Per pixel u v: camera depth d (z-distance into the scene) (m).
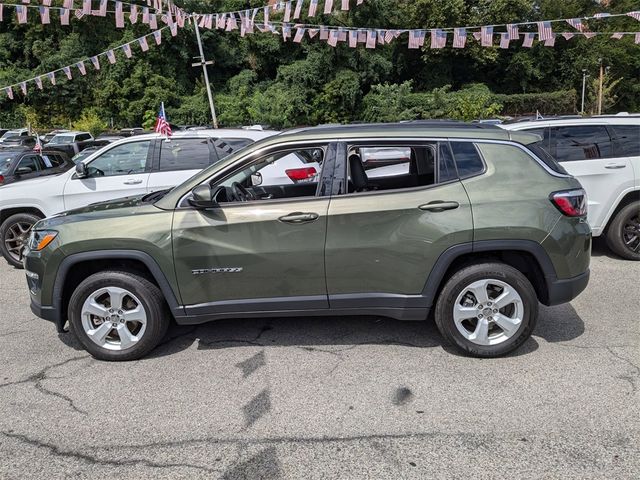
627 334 4.36
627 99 51.38
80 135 28.59
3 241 7.25
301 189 4.77
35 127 38.94
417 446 2.94
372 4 38.59
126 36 39.88
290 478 2.71
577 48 47.00
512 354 4.03
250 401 3.47
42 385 3.77
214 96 41.22
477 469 2.73
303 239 3.88
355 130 4.04
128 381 3.79
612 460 2.77
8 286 6.39
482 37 12.59
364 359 4.03
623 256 6.72
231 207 3.94
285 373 3.84
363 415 3.27
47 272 4.03
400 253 3.85
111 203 4.50
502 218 3.78
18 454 2.97
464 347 3.94
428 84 45.47
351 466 2.79
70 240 3.96
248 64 45.50
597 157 6.59
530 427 3.08
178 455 2.93
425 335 4.43
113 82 40.00
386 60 41.25
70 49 40.91
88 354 4.28
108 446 3.03
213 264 3.93
